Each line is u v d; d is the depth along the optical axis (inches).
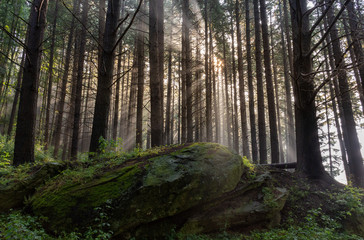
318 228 197.3
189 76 504.4
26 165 220.5
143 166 193.3
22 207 177.6
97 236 138.9
